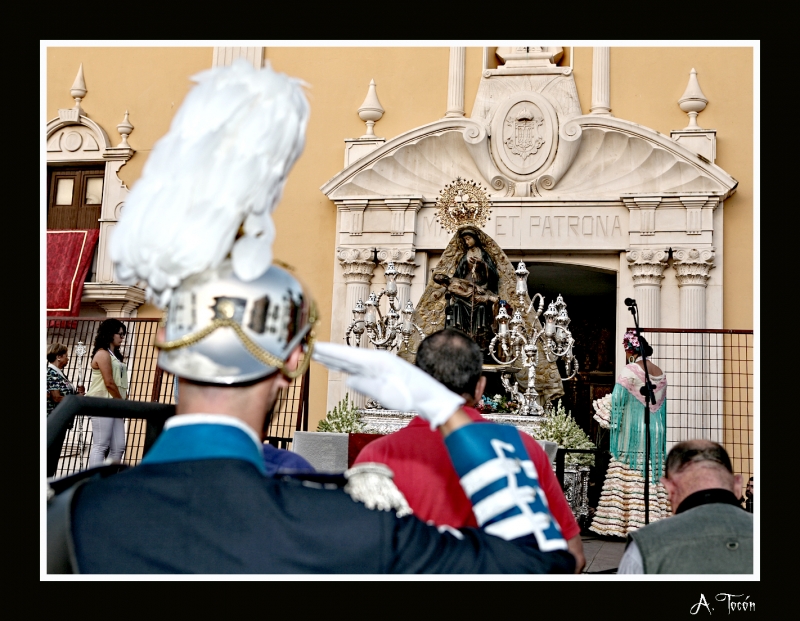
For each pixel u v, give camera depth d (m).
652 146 10.36
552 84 10.88
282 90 1.53
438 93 11.21
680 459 2.62
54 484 1.65
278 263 1.60
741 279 10.20
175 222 1.42
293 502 1.41
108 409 2.44
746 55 10.61
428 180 10.99
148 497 1.41
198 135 1.49
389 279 6.78
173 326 1.45
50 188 12.17
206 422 1.45
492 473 1.50
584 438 6.95
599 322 13.40
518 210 10.70
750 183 10.38
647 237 10.36
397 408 1.54
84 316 11.48
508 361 6.76
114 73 12.02
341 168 11.23
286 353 1.46
